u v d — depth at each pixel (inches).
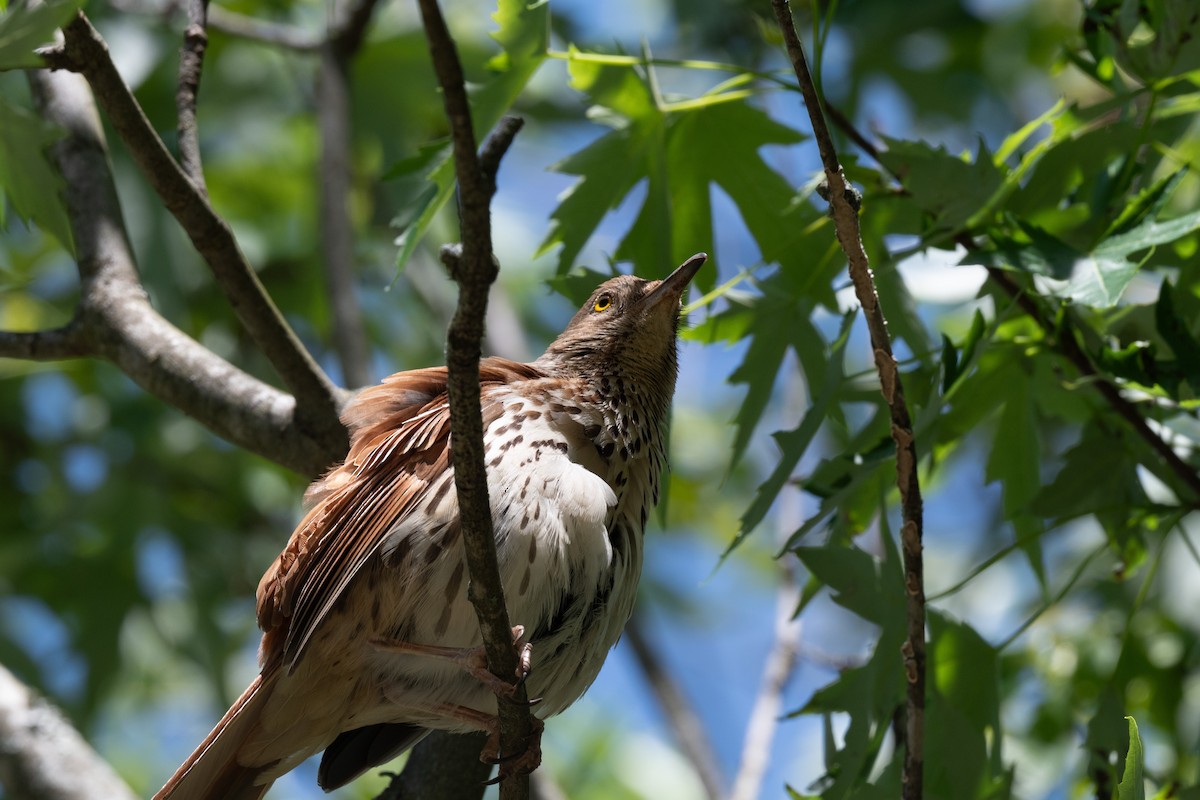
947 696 340.5
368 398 341.1
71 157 422.0
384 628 306.8
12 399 643.5
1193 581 465.7
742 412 369.7
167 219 588.4
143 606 585.3
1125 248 320.8
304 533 310.0
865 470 329.7
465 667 289.9
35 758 414.9
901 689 345.1
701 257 359.3
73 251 315.9
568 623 312.7
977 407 378.0
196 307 634.8
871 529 522.6
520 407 317.1
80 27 318.3
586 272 369.1
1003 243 327.3
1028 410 376.8
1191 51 338.6
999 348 353.7
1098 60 375.9
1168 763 450.6
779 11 268.4
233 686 601.9
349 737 343.9
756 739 465.7
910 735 293.9
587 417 326.3
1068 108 344.5
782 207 378.6
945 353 327.6
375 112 615.8
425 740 370.9
